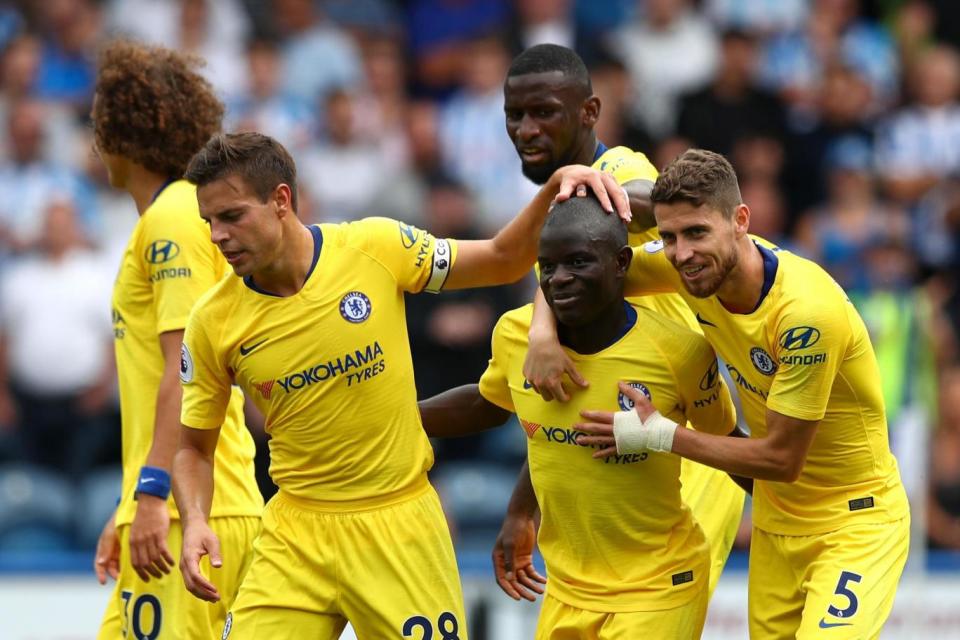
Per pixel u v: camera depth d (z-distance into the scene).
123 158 23.11
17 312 41.22
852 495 20.77
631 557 20.41
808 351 19.31
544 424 20.25
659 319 20.09
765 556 21.41
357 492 20.28
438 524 20.69
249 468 23.19
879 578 20.25
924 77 50.34
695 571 20.53
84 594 32.88
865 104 49.25
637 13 51.88
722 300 19.83
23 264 41.75
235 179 19.25
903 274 43.88
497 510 39.12
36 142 45.09
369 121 47.56
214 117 23.59
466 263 20.88
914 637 33.56
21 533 39.16
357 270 20.16
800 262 19.88
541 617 21.16
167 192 22.64
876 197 47.53
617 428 19.55
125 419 23.03
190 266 22.09
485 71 48.06
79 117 47.47
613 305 19.86
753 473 19.48
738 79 47.28
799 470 19.69
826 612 19.98
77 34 49.03
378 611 20.23
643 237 21.62
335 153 46.22
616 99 46.78
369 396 20.14
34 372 40.88
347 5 50.91
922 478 34.09
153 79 22.86
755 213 45.94
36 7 49.12
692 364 19.95
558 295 19.22
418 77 50.41
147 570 21.58
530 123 22.27
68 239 41.78
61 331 41.03
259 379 20.16
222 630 22.56
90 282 41.59
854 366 20.27
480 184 46.56
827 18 52.38
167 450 21.64
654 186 19.27
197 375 20.41
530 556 22.34
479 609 32.97
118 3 49.78
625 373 19.89
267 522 20.80
